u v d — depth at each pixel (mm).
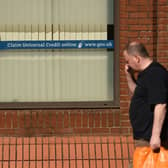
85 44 22672
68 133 22234
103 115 22312
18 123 22188
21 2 22562
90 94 22750
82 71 22703
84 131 22250
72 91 22750
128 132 22328
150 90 15812
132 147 22125
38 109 22328
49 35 22672
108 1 22609
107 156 21984
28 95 22703
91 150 22047
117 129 22328
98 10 22641
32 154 21969
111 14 22625
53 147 22047
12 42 22609
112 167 21953
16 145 22031
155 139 15602
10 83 22703
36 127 22234
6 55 22672
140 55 16391
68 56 22688
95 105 22531
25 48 22625
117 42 22547
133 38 22406
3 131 22125
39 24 22625
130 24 22391
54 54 22672
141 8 22344
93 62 22750
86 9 22641
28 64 22703
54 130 22234
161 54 22375
